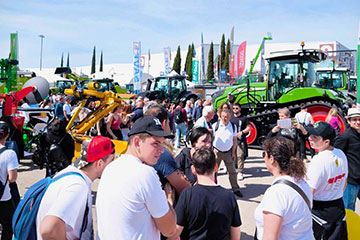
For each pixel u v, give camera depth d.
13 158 3.09
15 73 13.17
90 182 1.89
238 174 6.66
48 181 1.86
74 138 4.56
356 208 4.86
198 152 2.29
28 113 7.98
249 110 10.29
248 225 4.30
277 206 1.79
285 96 9.28
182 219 2.18
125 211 1.55
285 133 4.67
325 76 14.59
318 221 2.45
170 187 2.56
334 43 28.92
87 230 1.82
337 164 2.46
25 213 1.80
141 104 7.89
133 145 1.78
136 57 20.56
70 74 25.98
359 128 3.29
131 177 1.58
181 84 17.81
